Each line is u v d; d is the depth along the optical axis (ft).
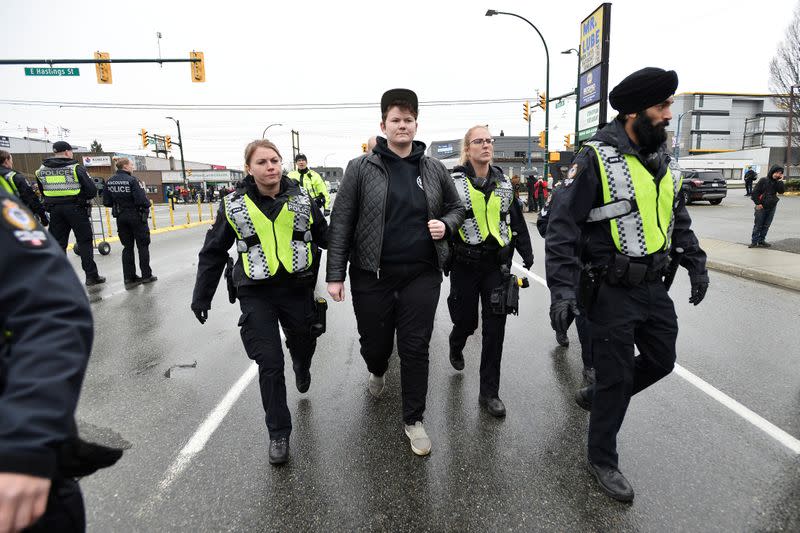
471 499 7.37
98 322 17.58
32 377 2.85
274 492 7.61
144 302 20.52
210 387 11.75
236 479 7.96
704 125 254.47
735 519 6.81
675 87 6.59
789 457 8.32
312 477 7.99
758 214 30.14
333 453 8.71
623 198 6.91
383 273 8.66
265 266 8.53
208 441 9.18
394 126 8.54
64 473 3.43
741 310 17.75
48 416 2.81
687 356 13.16
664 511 7.01
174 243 42.60
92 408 10.62
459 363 12.37
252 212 8.47
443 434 9.30
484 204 10.15
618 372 7.18
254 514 7.11
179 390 11.57
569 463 8.26
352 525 6.86
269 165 8.43
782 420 9.60
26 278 2.98
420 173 8.83
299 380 10.67
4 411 2.75
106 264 31.17
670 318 7.34
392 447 8.88
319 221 9.64
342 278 8.79
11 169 18.90
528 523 6.83
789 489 7.43
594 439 7.64
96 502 7.38
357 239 8.76
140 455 8.70
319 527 6.82
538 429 9.43
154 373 12.69
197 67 52.34
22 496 2.68
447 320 17.37
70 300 3.13
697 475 7.86
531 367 12.64
